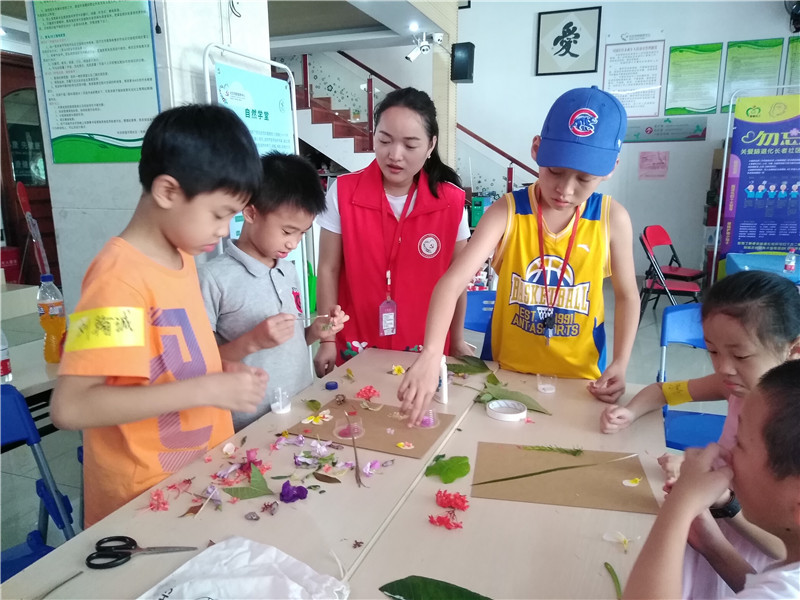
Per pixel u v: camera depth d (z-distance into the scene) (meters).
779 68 5.80
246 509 0.90
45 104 2.14
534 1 6.45
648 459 1.06
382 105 1.75
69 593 0.72
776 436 0.65
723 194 5.11
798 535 0.69
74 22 2.02
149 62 1.96
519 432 1.17
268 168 1.35
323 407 1.29
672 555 0.68
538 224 1.41
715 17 5.89
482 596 0.71
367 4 4.53
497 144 6.95
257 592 0.69
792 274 3.43
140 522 0.87
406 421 1.21
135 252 0.98
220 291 1.40
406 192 1.88
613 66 6.33
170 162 0.88
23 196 3.14
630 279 1.46
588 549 0.80
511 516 0.88
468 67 5.35
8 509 2.07
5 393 1.35
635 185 6.50
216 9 2.14
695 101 6.12
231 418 1.25
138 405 0.87
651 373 3.54
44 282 1.91
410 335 1.91
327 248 1.93
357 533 0.83
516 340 1.51
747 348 0.98
